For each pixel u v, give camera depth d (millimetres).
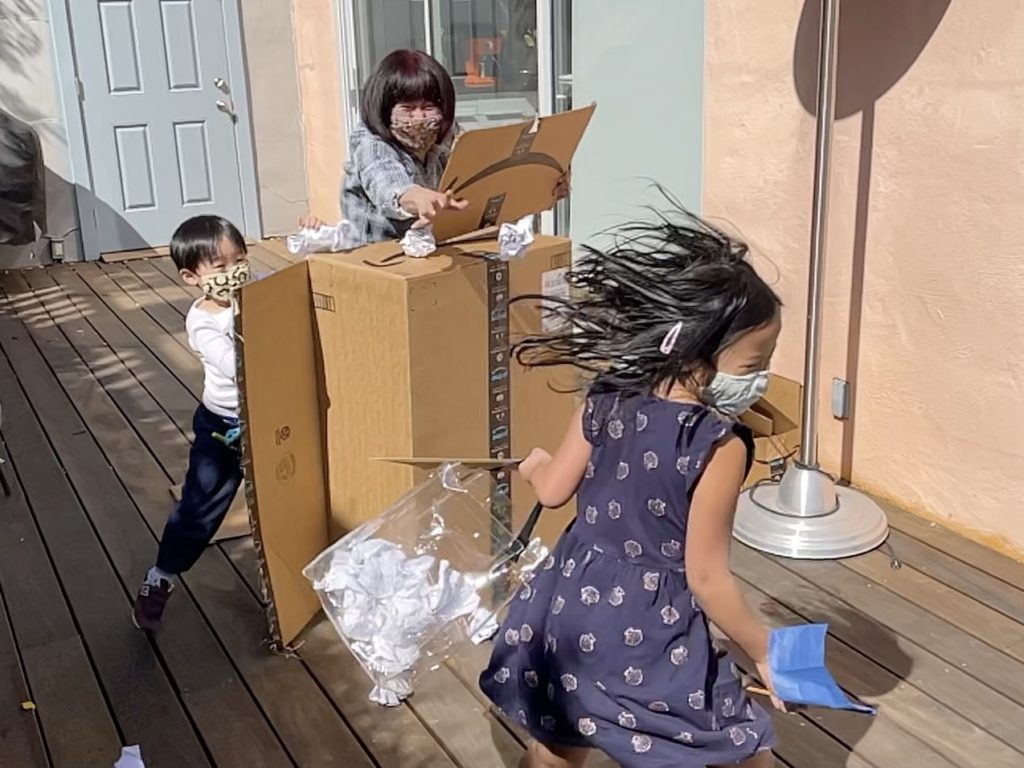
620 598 1793
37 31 7250
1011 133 2973
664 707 1778
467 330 2660
